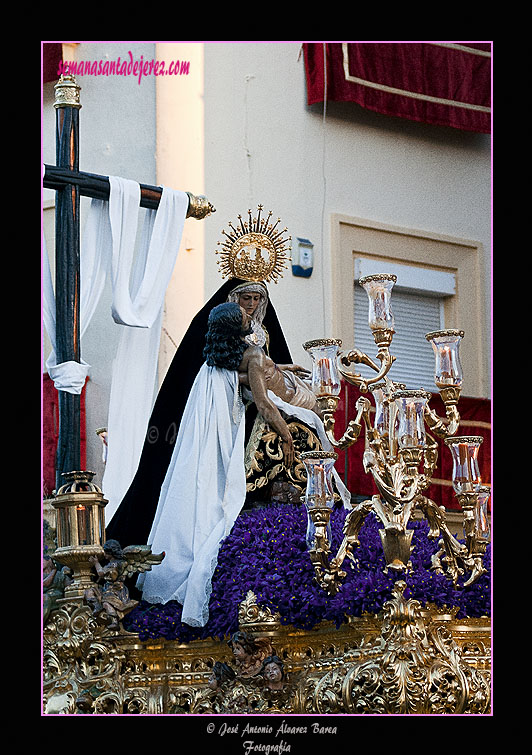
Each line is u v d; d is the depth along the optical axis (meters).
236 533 16.42
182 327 20.80
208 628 15.99
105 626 16.00
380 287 14.37
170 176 21.17
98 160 21.23
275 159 22.03
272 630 15.47
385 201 22.97
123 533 17.45
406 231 23.02
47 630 16.08
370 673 14.44
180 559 16.67
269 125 22.08
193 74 21.58
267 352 18.11
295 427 17.70
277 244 18.41
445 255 23.34
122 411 17.20
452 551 14.44
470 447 14.44
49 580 16.20
